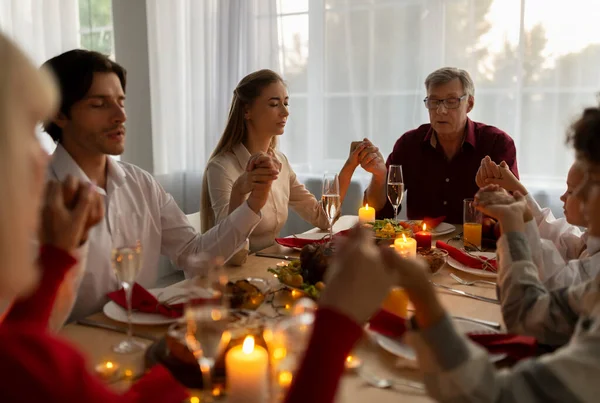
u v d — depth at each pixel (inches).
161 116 157.1
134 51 154.6
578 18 113.3
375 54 133.6
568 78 116.0
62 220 31.2
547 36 116.6
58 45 150.4
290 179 98.2
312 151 144.0
